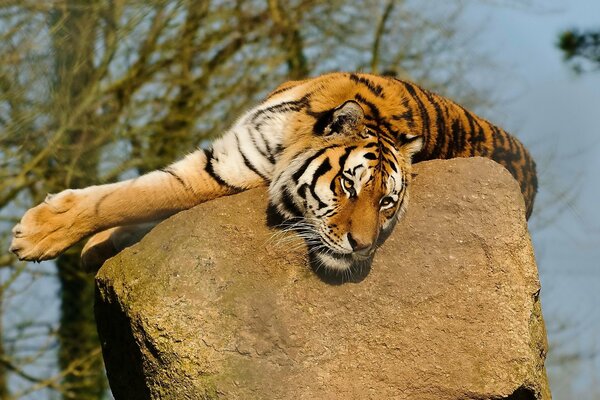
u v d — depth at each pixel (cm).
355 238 850
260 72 2203
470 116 1137
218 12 2148
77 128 1811
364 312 841
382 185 891
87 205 934
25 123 1741
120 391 895
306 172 916
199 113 2162
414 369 834
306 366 818
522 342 842
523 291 857
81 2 1683
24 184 1906
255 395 802
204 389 799
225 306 822
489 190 880
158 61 2097
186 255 839
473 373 834
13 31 1623
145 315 812
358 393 822
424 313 847
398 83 1051
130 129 2039
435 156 1049
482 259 862
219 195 967
